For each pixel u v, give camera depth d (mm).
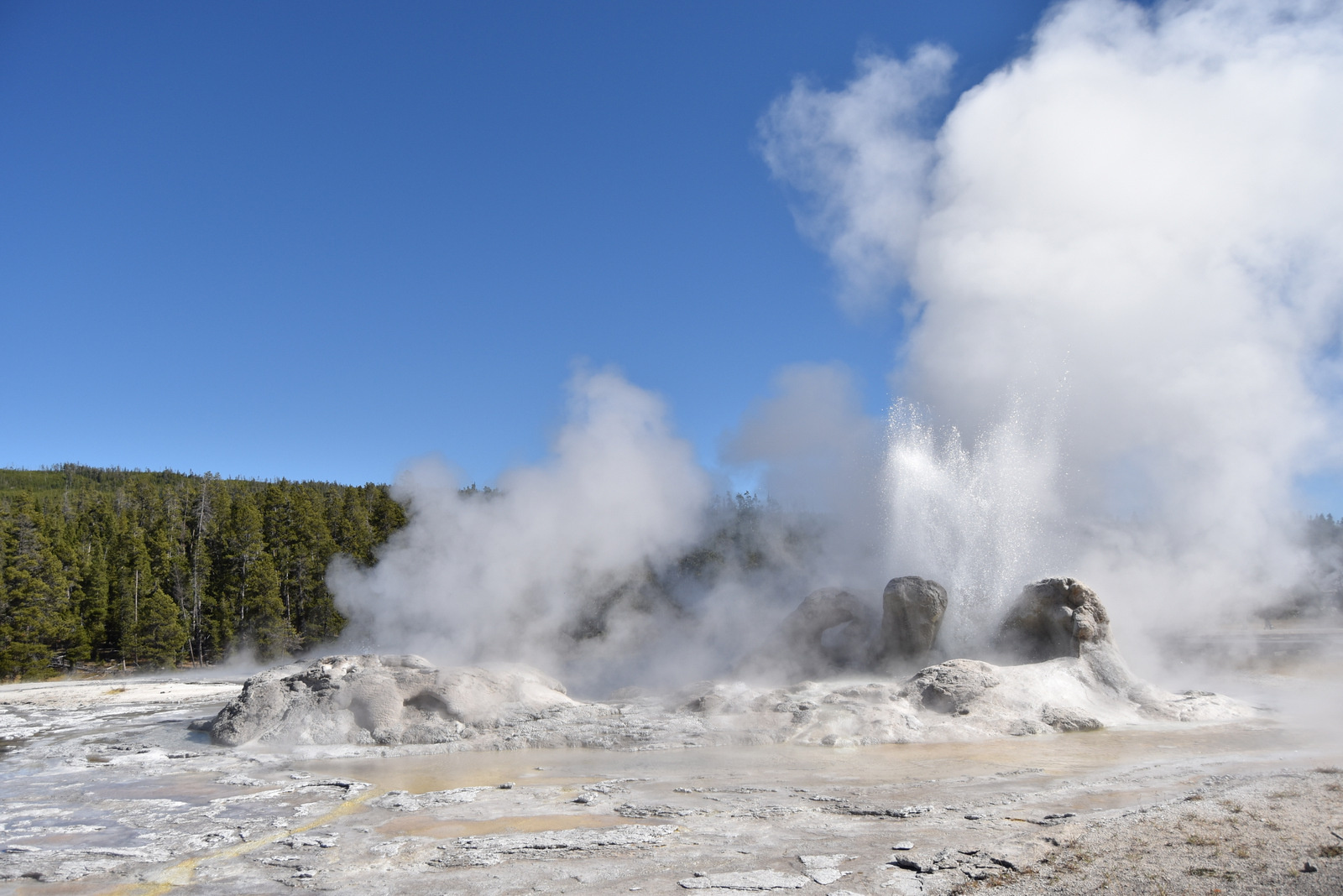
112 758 14891
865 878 7215
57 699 26422
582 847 8539
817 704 15867
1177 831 7836
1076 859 7246
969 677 16406
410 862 8281
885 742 14422
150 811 10812
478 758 14109
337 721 15984
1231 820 8078
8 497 86875
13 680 49500
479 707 16438
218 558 61750
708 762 13094
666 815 9773
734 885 7180
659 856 8164
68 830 9977
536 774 12477
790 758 13258
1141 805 9258
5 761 15133
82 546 67812
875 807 9758
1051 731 14977
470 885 7500
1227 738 14156
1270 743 13586
